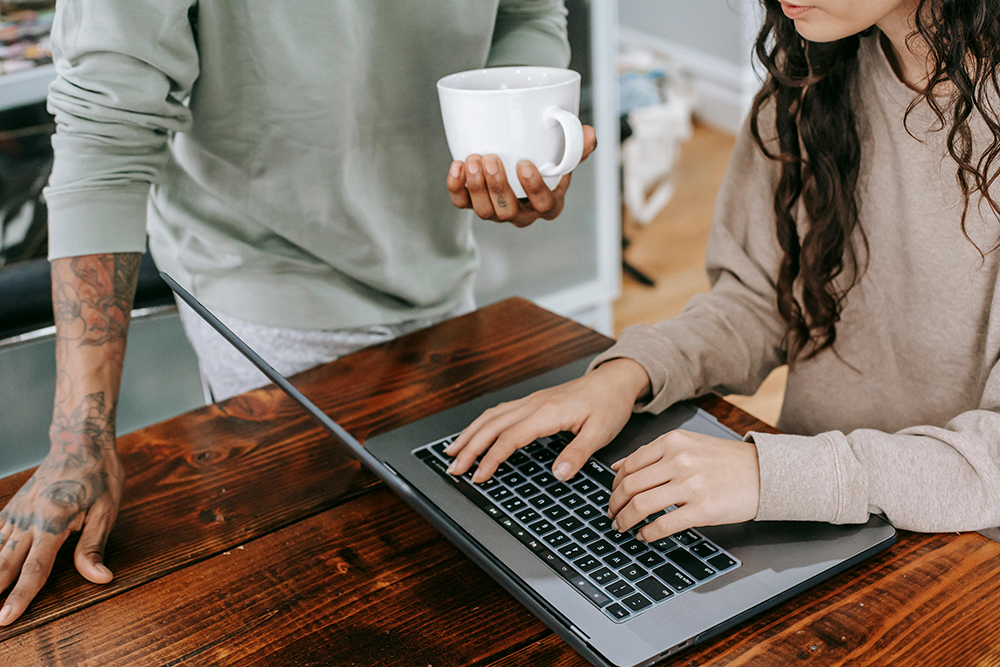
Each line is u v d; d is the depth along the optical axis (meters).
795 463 0.61
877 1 0.59
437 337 0.97
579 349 0.92
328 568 0.64
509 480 0.68
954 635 0.53
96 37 0.73
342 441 0.73
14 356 1.31
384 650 0.56
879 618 0.55
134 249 0.79
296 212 0.98
